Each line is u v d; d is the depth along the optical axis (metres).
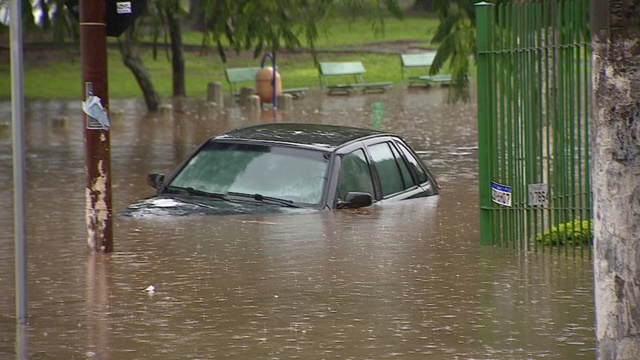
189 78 104.00
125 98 91.31
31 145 58.41
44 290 22.59
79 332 19.42
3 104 83.44
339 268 24.30
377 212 30.97
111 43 114.31
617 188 15.27
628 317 15.41
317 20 57.75
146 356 17.92
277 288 22.48
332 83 103.38
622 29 15.01
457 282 23.06
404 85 103.50
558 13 25.58
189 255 25.61
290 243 26.72
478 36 26.94
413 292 22.17
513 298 21.70
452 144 58.03
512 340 18.78
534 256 25.94
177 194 31.25
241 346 18.44
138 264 24.86
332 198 30.14
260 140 31.64
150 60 111.19
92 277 23.67
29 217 33.12
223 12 55.31
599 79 15.27
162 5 69.75
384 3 53.50
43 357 17.95
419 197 34.03
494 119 27.11
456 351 18.14
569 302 21.36
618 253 15.37
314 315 20.44
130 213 30.34
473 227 29.50
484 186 27.19
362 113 78.06
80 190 40.59
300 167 30.73
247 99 83.19
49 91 93.12
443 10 46.38
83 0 26.06
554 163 26.14
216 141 32.16
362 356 17.84
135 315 20.52
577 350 18.19
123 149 57.03
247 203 30.20
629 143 15.14
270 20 55.41
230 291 22.27
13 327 19.78
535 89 26.20
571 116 25.69
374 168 32.31
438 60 46.56
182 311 20.77
